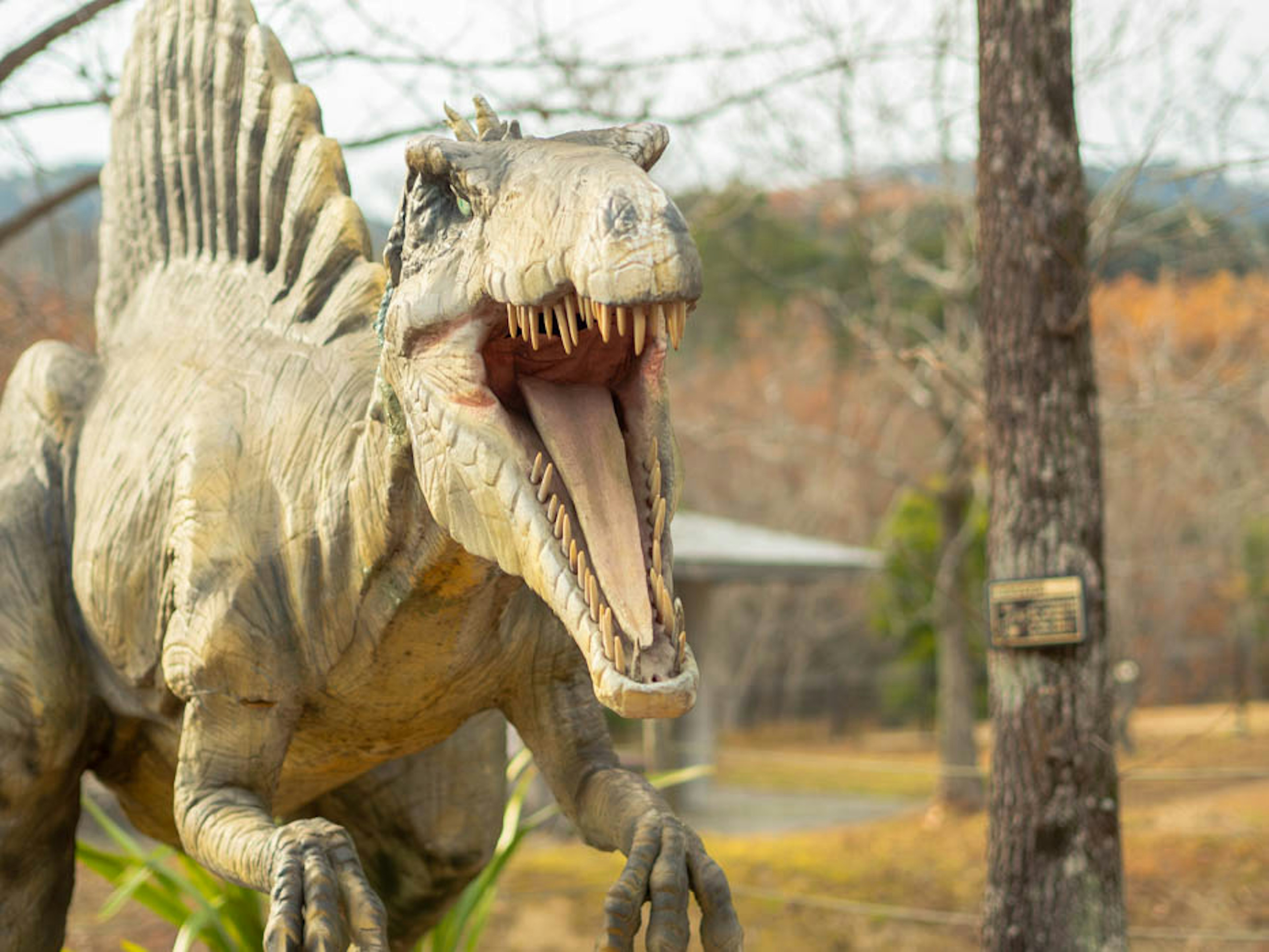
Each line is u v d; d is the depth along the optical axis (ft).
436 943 16.06
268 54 12.13
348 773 10.88
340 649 9.47
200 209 12.50
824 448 74.59
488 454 7.46
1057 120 14.47
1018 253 14.43
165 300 12.30
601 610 6.86
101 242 13.56
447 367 7.62
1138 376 44.73
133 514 10.69
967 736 45.03
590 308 6.77
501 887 32.60
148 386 11.46
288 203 11.51
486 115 8.14
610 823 9.04
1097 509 14.29
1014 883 14.05
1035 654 14.15
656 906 8.05
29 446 12.01
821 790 56.90
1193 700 82.23
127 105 13.52
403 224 8.22
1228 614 81.15
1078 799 13.91
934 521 65.16
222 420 10.25
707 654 51.08
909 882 32.81
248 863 8.68
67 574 11.66
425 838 12.42
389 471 8.51
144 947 24.13
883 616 74.59
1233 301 46.62
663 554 7.36
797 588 89.04
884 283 43.34
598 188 6.74
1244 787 47.29
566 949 27.14
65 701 11.25
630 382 7.84
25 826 11.05
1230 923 28.04
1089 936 13.70
